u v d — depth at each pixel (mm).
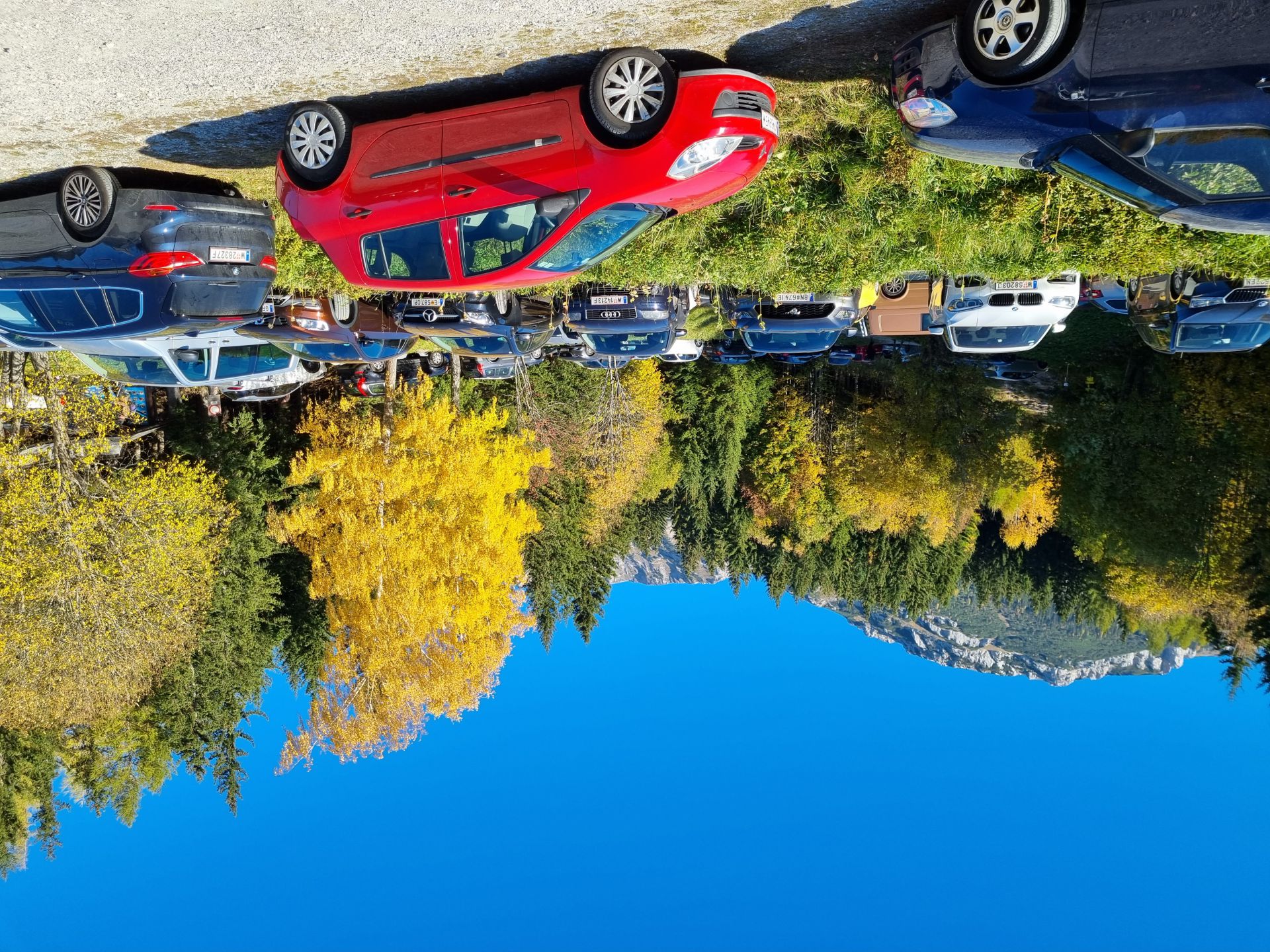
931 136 7207
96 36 6766
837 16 7156
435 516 16969
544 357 20688
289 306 14133
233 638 19062
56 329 9672
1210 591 16078
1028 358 19656
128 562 15945
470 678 17109
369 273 8117
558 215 7395
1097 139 6266
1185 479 15719
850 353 21328
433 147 7441
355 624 17125
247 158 9109
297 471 17297
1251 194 6309
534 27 7012
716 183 7410
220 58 7133
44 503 15047
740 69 7707
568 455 22688
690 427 24922
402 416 17469
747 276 12148
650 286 14562
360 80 7609
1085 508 18562
